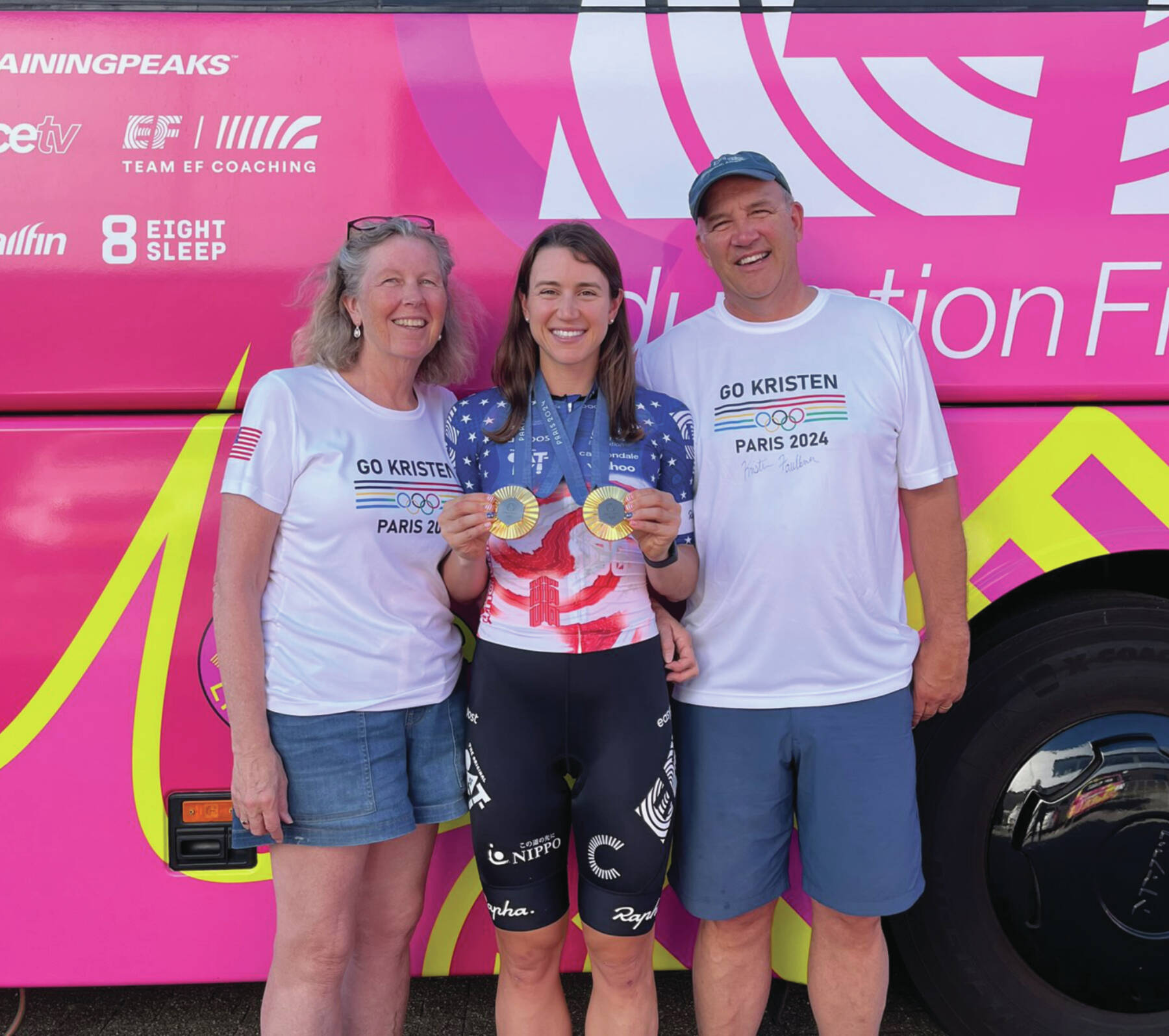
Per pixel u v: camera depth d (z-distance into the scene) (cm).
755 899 191
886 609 188
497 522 159
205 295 192
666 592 179
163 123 190
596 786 171
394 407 180
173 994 248
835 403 181
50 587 194
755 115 195
